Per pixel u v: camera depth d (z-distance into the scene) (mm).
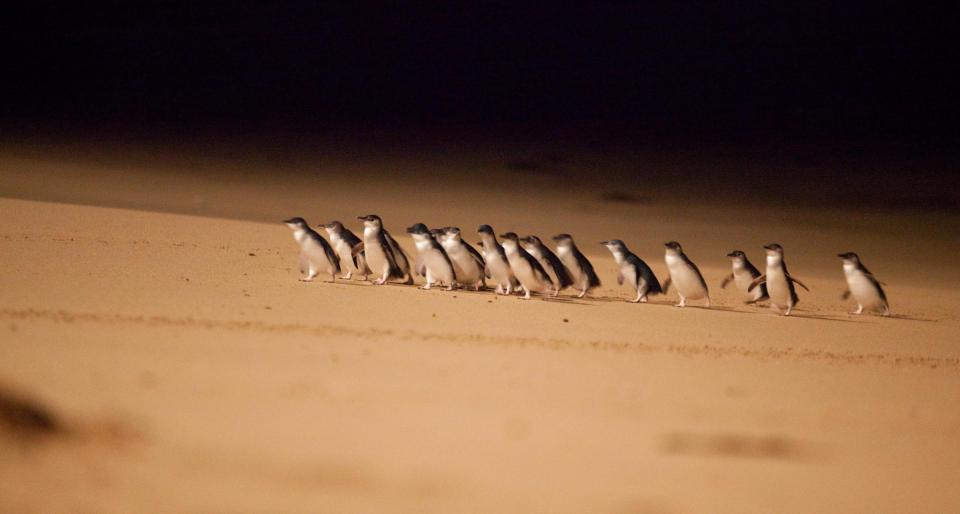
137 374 29516
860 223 117250
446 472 24203
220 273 52000
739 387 34625
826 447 28719
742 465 26609
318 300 45500
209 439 25031
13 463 23297
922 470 27438
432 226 98562
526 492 23438
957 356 45469
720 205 121938
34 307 38000
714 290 64812
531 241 55844
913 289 78062
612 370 35531
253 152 137375
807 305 61625
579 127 158000
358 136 149750
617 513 22703
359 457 24641
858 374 39062
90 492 22297
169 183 115938
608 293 59625
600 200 120688
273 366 31781
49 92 156250
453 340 38688
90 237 61375
